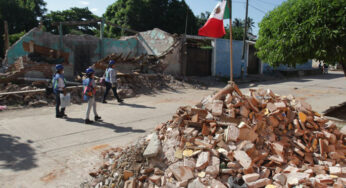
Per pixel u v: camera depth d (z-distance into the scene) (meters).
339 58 6.54
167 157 3.79
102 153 4.96
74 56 14.99
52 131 6.30
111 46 16.80
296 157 3.98
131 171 3.67
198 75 18.89
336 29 6.39
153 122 7.32
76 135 6.05
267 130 4.20
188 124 4.26
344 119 7.91
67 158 4.78
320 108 9.37
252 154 3.69
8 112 7.95
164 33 17.25
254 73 23.44
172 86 14.05
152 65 15.94
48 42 13.65
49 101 9.33
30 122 7.00
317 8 6.62
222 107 4.30
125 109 8.93
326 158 4.20
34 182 3.90
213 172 3.36
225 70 20.23
